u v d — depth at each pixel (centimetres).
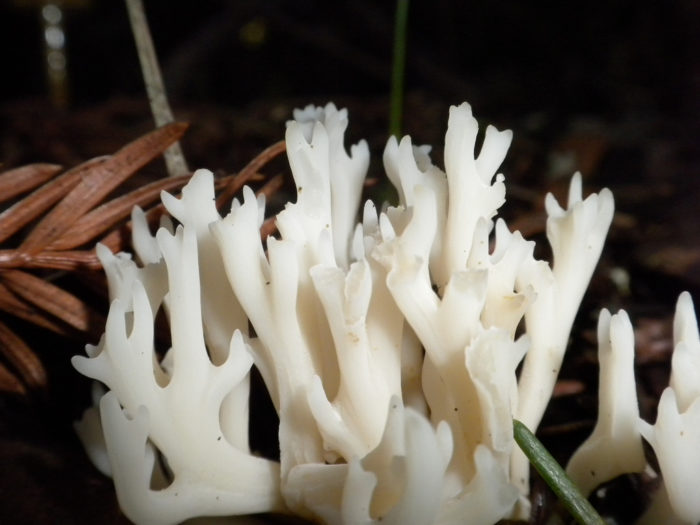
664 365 17
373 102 40
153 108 17
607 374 13
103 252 13
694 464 12
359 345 12
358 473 12
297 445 13
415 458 11
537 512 13
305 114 15
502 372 12
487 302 13
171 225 13
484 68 50
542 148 34
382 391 13
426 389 13
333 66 53
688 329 13
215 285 13
